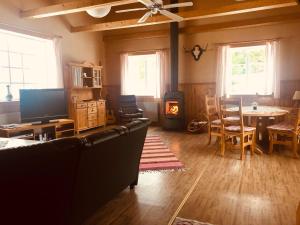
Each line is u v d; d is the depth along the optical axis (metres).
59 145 1.58
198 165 3.79
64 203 1.79
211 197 2.70
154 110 7.46
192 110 7.11
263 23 6.07
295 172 3.41
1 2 4.90
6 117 5.09
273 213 2.35
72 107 6.16
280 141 4.23
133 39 7.65
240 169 3.57
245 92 6.63
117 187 2.55
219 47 6.53
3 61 5.14
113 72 8.05
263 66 6.38
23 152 1.41
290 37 5.95
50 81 6.10
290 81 6.04
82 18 7.05
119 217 2.32
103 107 7.12
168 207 2.50
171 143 5.27
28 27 5.48
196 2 6.68
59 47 6.16
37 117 4.96
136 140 2.68
